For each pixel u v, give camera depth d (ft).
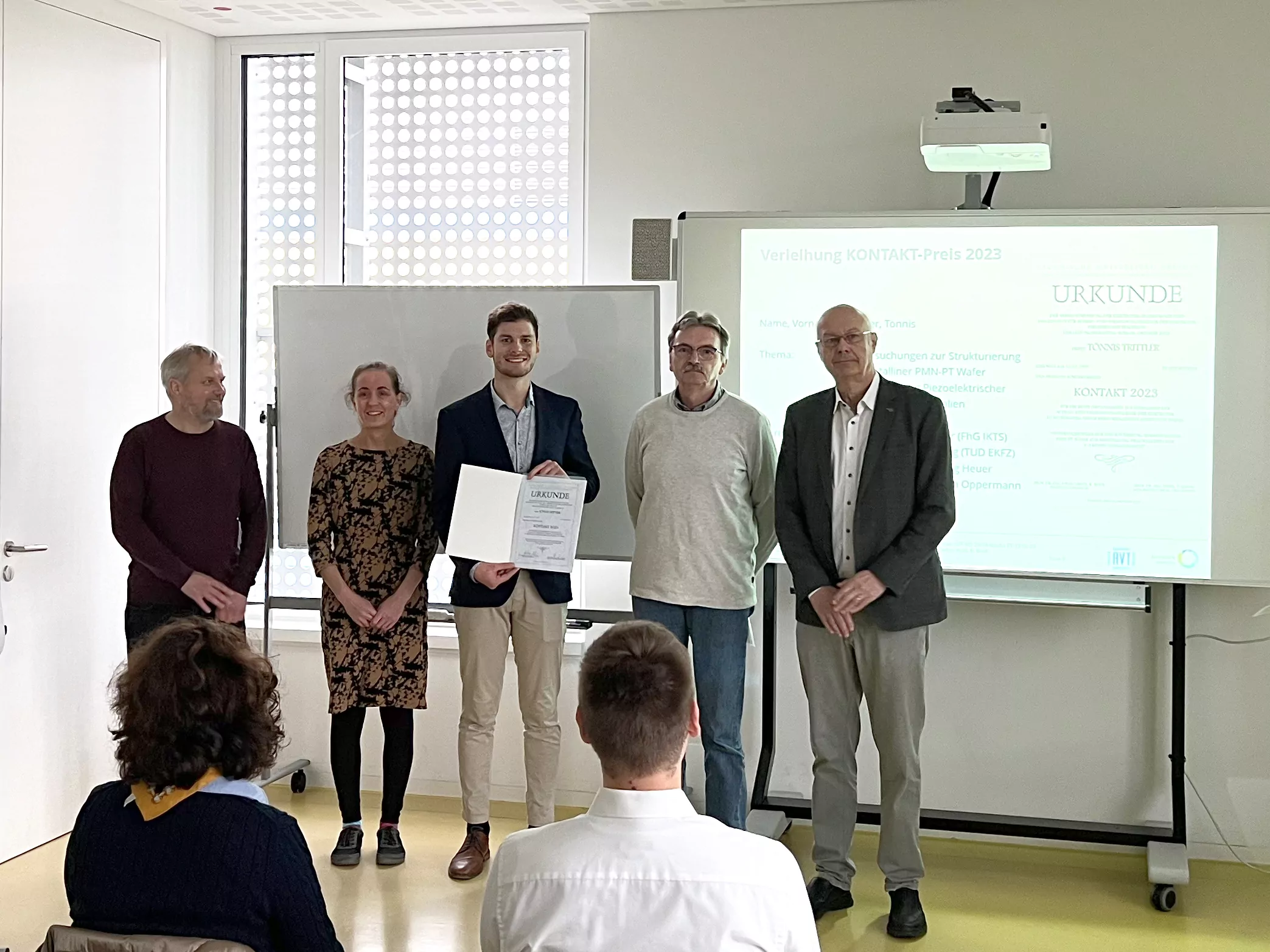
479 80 16.12
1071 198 14.29
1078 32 14.19
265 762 5.64
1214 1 13.84
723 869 4.99
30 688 14.05
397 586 13.65
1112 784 14.40
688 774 15.35
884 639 11.87
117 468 13.23
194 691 5.39
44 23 13.97
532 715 13.58
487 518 13.00
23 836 14.06
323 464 13.75
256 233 16.89
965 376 13.76
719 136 15.14
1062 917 12.59
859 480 11.97
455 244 16.24
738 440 12.55
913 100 14.64
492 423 13.32
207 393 13.33
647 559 12.58
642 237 14.37
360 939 11.75
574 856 5.04
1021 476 13.70
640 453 12.89
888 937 12.01
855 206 14.83
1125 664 14.34
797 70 14.90
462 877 13.26
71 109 14.39
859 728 12.54
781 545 12.23
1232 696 14.10
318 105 16.47
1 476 13.52
